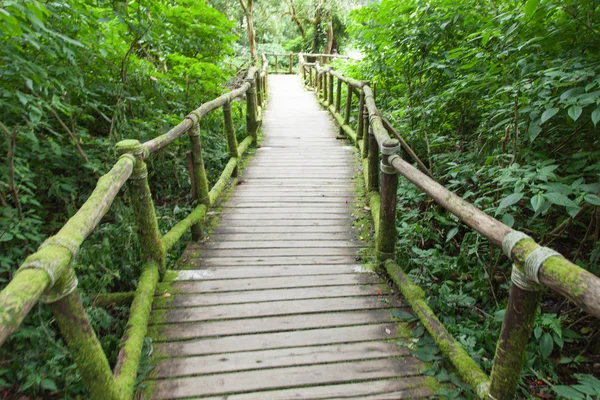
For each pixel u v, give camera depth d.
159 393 1.86
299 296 2.59
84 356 1.38
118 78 4.19
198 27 5.58
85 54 3.52
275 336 2.24
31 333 1.98
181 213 4.00
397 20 4.51
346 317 2.40
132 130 4.05
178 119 4.66
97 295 2.38
